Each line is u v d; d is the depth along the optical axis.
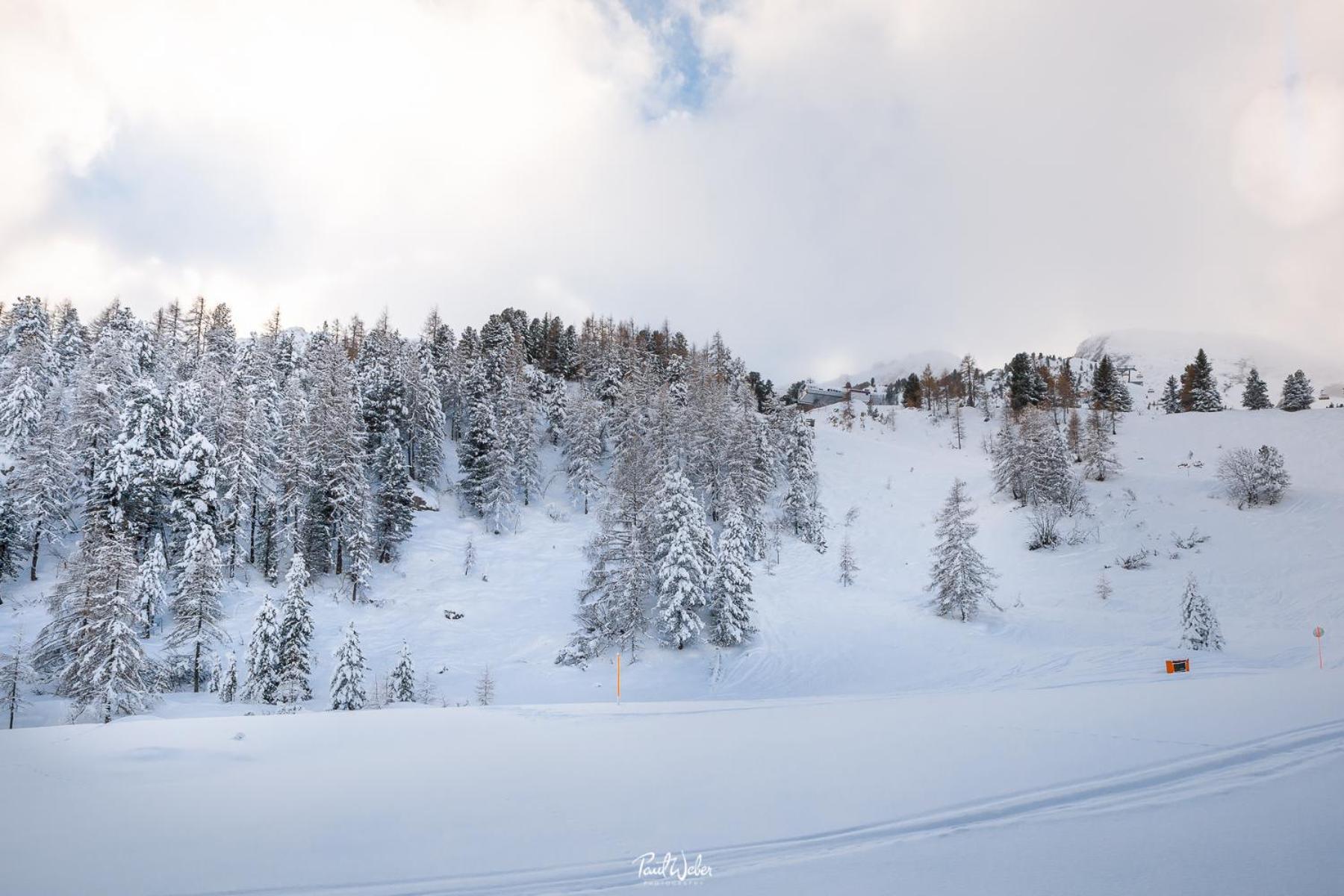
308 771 9.34
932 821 6.93
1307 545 48.09
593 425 67.62
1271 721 10.63
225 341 75.00
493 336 94.69
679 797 7.91
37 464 42.19
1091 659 30.14
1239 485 57.81
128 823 7.27
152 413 43.53
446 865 6.11
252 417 50.03
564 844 6.52
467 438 64.75
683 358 96.81
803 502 62.81
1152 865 5.73
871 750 9.98
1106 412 100.81
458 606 46.91
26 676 28.84
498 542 57.78
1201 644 30.28
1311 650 30.44
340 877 5.91
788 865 5.91
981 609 45.28
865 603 48.31
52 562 44.78
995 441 92.19
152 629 37.28
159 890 5.67
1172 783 7.91
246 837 6.83
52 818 7.45
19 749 10.55
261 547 50.09
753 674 35.75
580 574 52.16
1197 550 50.62
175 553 42.47
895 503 71.94
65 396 53.28
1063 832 6.53
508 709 14.74
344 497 46.72
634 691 33.84
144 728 12.17
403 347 74.19
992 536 59.81
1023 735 10.57
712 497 58.19
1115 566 50.28
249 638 38.16
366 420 61.19
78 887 5.71
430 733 11.95
